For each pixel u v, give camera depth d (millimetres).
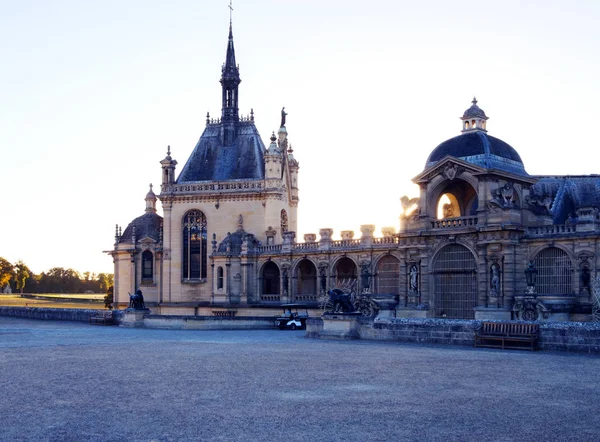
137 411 24656
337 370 35656
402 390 29188
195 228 112938
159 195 114250
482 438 20734
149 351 46500
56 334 65188
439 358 41344
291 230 117625
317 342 54375
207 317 75062
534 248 69062
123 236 121062
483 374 34094
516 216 70375
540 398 27266
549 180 84312
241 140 116000
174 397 27438
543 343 46125
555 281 67562
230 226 110188
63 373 34625
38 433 21359
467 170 73000
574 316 64125
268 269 105125
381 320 55594
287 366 37375
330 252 92812
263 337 61125
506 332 47844
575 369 36062
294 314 80875
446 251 75250
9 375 33906
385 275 87188
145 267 118125
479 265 71500
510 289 69062
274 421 23000
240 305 101062
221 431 21594
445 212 84438
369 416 23797
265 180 108375
